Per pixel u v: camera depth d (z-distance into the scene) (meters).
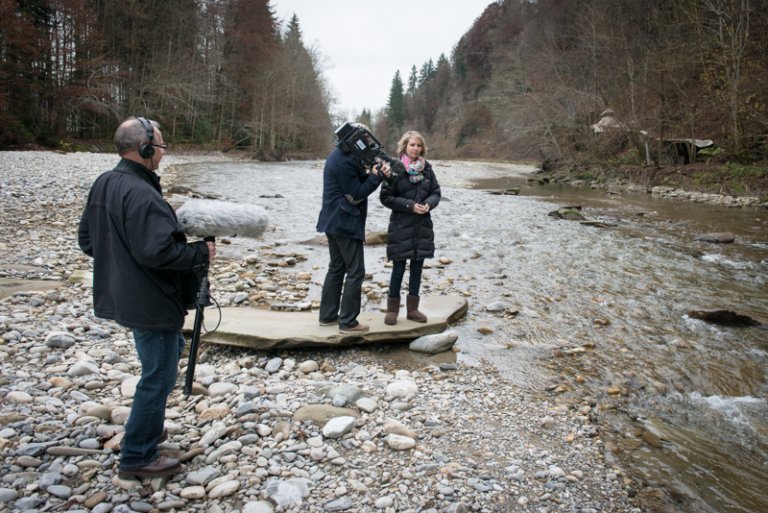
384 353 4.69
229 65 48.47
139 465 2.63
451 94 93.25
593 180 26.02
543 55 36.66
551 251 9.30
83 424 3.14
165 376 2.62
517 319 5.79
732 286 7.32
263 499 2.58
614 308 6.29
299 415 3.38
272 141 46.25
